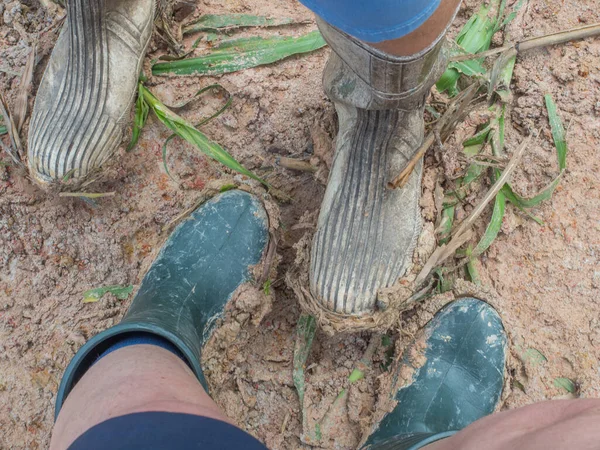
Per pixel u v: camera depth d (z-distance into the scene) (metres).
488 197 1.25
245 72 1.41
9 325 1.34
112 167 1.29
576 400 0.68
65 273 1.37
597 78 1.32
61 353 1.33
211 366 1.25
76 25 1.19
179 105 1.39
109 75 1.22
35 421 1.30
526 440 0.62
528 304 1.28
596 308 1.25
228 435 0.73
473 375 1.22
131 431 0.69
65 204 1.37
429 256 1.19
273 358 1.33
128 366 0.86
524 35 1.37
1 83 1.42
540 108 1.33
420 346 1.25
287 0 1.48
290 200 1.37
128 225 1.37
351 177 1.13
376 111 1.06
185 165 1.39
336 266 1.13
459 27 1.42
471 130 1.34
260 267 1.28
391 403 1.23
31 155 1.24
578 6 1.37
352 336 1.33
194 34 1.46
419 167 1.18
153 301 1.16
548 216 1.29
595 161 1.30
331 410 1.29
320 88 1.39
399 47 0.74
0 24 1.45
